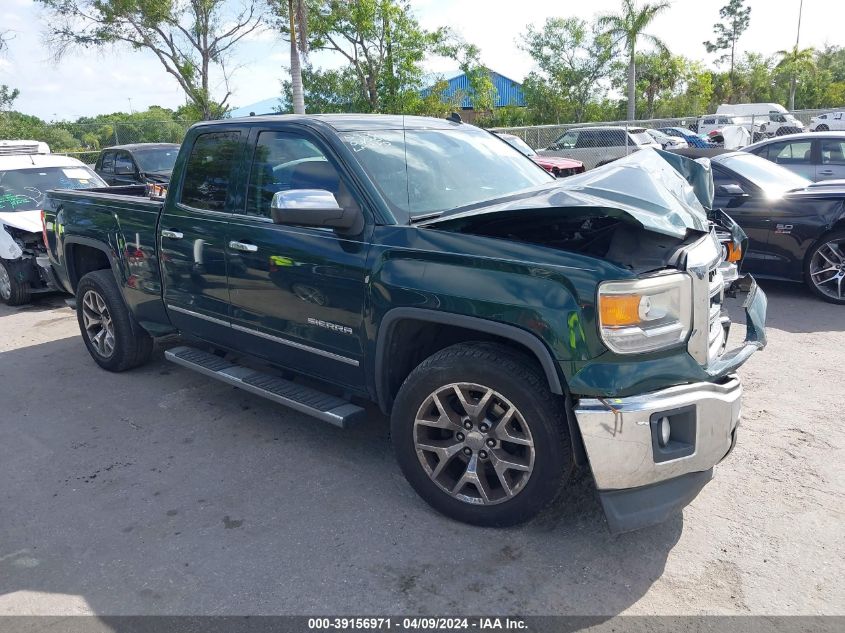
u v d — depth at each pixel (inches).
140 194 258.1
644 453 108.7
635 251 118.4
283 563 119.7
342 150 143.6
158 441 172.1
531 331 112.6
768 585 110.3
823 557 117.0
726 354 129.8
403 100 1215.6
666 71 1765.5
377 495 141.5
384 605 108.3
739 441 160.4
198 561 121.4
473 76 1341.0
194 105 1144.8
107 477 154.5
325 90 1230.3
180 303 183.3
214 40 1104.2
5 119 1077.8
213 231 166.4
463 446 125.0
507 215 118.3
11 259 321.7
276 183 155.1
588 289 108.0
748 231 296.7
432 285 122.7
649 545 121.5
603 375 108.3
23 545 129.0
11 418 191.2
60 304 337.4
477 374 119.7
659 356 111.4
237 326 167.0
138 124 987.9
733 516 130.0
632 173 127.3
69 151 941.8
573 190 122.4
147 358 223.3
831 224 275.7
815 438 160.4
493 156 172.4
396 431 132.3
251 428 177.6
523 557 118.9
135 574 118.6
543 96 1558.8
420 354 138.4
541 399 114.7
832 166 395.2
